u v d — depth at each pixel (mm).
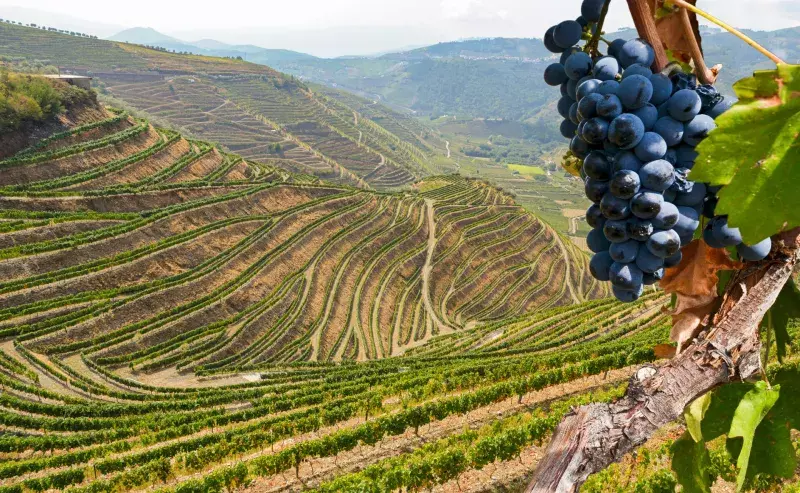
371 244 79875
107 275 53312
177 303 54750
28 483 23469
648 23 1804
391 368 45312
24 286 48094
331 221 78812
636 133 1684
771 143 1348
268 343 55656
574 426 1611
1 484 25219
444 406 24906
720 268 1906
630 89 1684
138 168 75688
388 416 24062
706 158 1404
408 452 23781
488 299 84000
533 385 27172
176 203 71562
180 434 30438
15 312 45750
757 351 1737
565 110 2291
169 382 45688
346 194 87500
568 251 105562
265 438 26250
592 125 1750
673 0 1729
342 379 43656
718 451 14891
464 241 91250
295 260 68812
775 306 2055
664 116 1783
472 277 85562
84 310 48062
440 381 32938
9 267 49281
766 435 2031
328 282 69250
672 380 1654
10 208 58594
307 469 22953
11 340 43969
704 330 1822
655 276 1945
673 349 2020
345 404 30625
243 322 55781
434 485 18406
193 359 49031
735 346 1700
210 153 88812
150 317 51969
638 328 46406
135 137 79875
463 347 58906
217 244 64125
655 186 1746
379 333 67500
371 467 19859
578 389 28125
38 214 58250
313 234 74562
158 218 62938
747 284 1838
